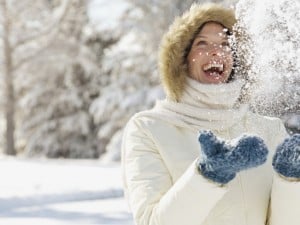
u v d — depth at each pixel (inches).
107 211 239.6
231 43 62.9
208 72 64.3
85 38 852.6
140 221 55.0
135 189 57.5
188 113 61.2
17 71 800.9
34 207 252.1
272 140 63.0
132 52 738.2
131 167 59.4
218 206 57.5
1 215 232.7
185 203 49.6
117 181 335.6
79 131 868.0
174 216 50.3
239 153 44.7
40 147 874.1
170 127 60.9
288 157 50.2
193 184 48.9
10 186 312.7
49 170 417.7
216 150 45.9
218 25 65.4
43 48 781.3
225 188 48.9
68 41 808.9
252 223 58.1
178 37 64.1
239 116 61.5
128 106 709.3
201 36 64.6
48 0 817.5
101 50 860.0
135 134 61.2
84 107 868.6
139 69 735.7
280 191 51.8
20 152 943.0
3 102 786.8
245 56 62.4
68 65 829.2
